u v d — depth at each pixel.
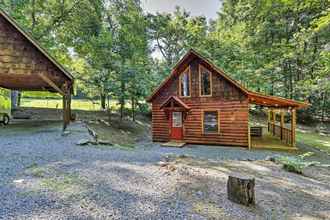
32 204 3.71
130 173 5.57
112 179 5.07
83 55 22.05
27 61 10.82
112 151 8.28
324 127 22.73
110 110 23.72
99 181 4.90
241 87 13.02
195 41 28.81
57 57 21.67
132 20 23.66
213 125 14.13
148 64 25.16
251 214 3.90
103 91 20.88
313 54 22.97
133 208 3.76
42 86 16.36
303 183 6.02
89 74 20.97
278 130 17.14
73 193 4.21
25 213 3.42
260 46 27.38
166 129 15.45
